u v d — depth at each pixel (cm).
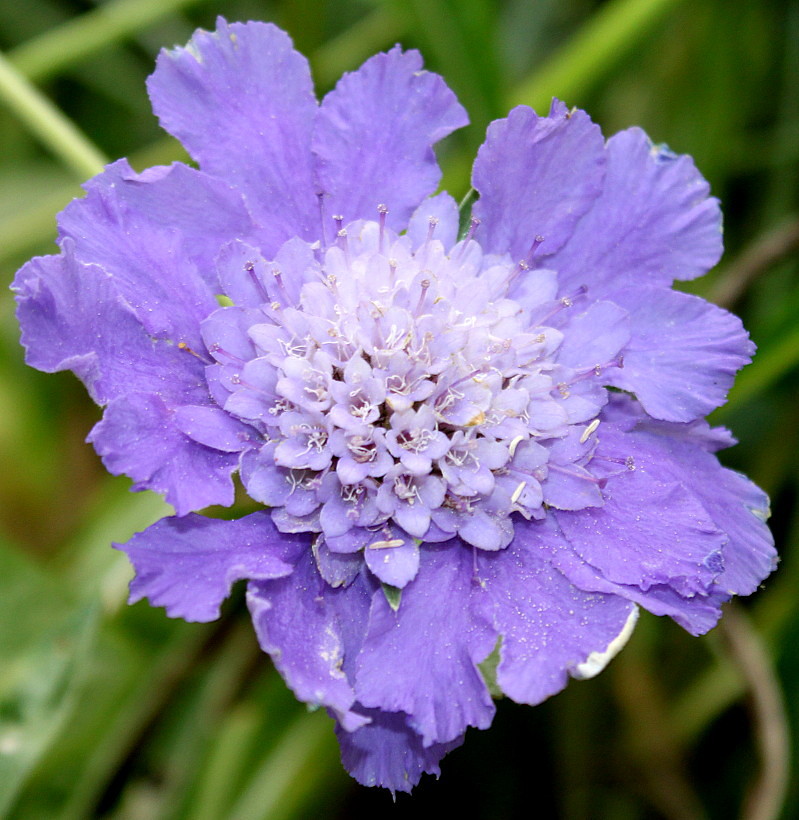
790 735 29
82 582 29
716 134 32
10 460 30
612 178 26
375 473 25
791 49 32
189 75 25
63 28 31
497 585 25
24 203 31
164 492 24
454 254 25
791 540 30
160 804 28
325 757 29
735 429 31
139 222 25
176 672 28
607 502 25
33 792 28
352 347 25
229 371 25
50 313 24
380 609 24
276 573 24
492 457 25
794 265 31
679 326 26
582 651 24
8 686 27
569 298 26
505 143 25
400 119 26
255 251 25
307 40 31
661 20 30
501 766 30
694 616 25
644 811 30
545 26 33
